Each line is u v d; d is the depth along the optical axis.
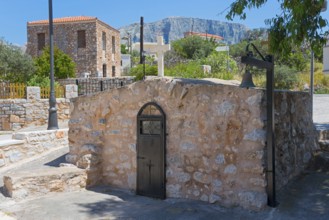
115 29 39.47
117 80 19.09
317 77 22.91
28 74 23.31
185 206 5.52
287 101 6.30
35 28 34.72
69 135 7.61
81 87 19.34
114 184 6.98
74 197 6.29
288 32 6.17
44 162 8.38
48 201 6.03
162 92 6.18
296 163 6.63
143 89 6.45
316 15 6.03
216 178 5.61
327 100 18.41
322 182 6.21
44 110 15.23
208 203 5.66
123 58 45.97
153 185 6.28
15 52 23.14
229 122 5.47
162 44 11.19
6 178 6.28
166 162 6.14
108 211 5.50
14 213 5.44
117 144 6.91
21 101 14.74
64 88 15.86
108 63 36.75
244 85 5.50
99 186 7.03
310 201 5.39
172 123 6.09
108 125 7.05
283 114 6.08
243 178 5.34
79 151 7.40
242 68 24.55
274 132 5.32
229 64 24.11
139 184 6.48
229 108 5.47
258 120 5.20
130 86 6.64
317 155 7.44
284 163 6.05
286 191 5.81
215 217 5.04
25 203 5.92
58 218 5.21
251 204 5.17
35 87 15.03
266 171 5.21
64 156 8.70
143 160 6.43
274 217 4.89
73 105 7.59
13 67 22.73
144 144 6.42
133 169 6.64
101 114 7.13
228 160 5.49
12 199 5.99
